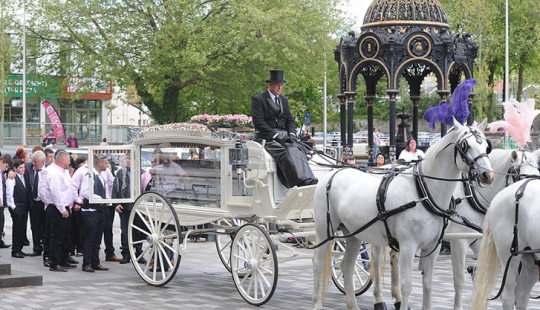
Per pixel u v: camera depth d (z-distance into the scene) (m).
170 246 13.46
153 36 31.45
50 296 11.84
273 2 32.72
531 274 9.21
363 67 19.12
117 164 14.34
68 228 14.89
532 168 10.05
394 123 18.67
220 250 14.14
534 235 8.82
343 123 19.92
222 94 33.94
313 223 11.81
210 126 13.76
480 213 10.54
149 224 13.49
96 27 32.16
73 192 14.67
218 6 32.19
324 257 10.84
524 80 56.69
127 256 15.52
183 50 30.70
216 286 12.95
